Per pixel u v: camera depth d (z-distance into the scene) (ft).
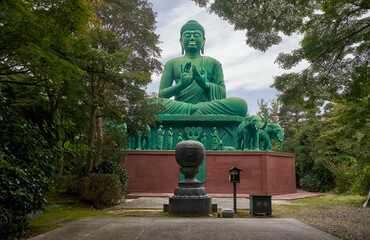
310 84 28.55
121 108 41.75
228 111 71.87
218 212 32.09
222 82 80.89
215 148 67.21
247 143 63.93
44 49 20.38
